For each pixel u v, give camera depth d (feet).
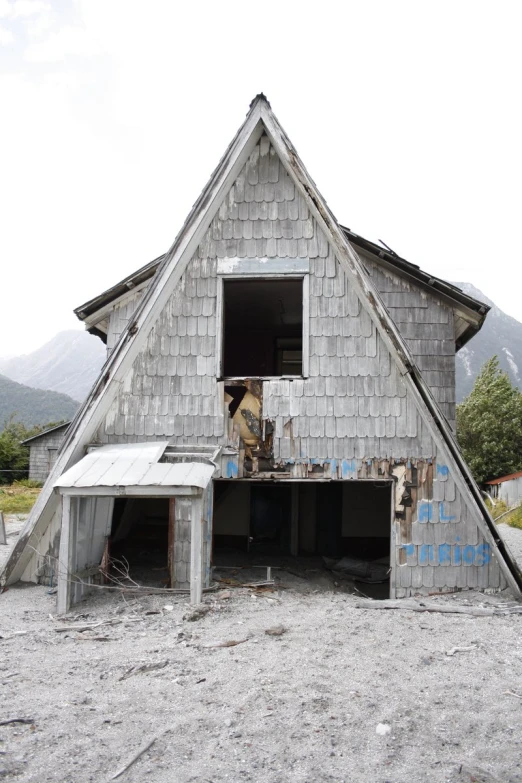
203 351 29.99
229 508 45.85
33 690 16.17
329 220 29.78
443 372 36.42
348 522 45.98
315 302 29.96
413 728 13.89
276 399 29.53
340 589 34.86
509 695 15.81
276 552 45.57
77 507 25.75
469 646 20.03
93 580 28.12
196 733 13.62
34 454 123.24
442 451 28.60
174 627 22.15
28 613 24.81
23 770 12.14
